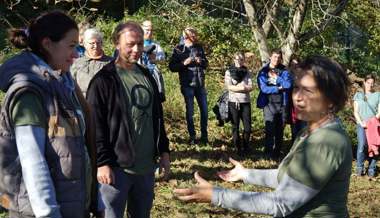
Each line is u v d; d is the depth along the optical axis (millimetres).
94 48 5758
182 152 8727
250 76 8922
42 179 2301
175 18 13023
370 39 15836
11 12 15766
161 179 7184
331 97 2318
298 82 2357
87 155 2623
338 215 2344
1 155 2348
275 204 2291
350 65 14984
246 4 11438
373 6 15445
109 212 3623
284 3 13672
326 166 2258
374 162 8648
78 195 2480
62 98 2455
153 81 3854
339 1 11461
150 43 7766
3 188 2377
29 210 2355
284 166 2420
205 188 2367
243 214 6211
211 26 14445
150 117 3750
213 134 9938
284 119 8633
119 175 3629
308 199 2279
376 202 7328
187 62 8844
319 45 13969
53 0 15906
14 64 2402
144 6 16156
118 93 3633
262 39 11453
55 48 2467
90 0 16484
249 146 9617
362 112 8664
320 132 2312
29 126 2312
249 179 2752
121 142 3605
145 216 3826
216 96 11812
